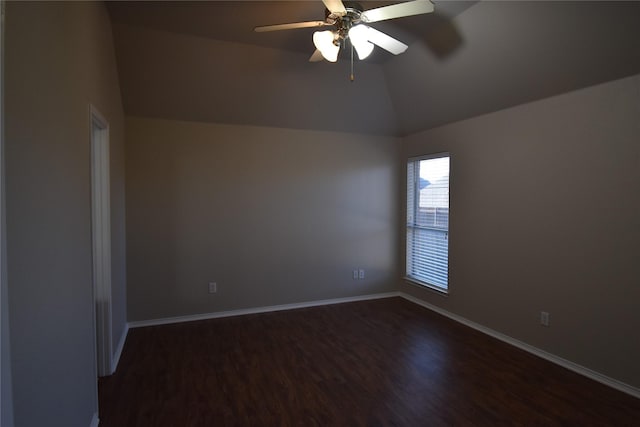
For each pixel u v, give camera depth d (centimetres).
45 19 134
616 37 232
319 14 279
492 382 270
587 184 276
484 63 311
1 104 92
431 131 440
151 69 338
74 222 169
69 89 163
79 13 183
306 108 421
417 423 222
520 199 329
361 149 482
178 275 402
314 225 460
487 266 365
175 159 397
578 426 218
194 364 300
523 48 277
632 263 250
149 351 325
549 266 305
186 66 343
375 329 380
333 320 408
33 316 118
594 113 270
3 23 94
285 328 383
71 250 163
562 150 293
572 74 272
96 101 228
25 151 113
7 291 94
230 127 418
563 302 294
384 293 502
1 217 91
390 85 416
